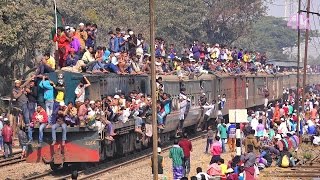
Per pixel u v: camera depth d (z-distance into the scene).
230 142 45.62
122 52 41.34
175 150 31.80
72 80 34.81
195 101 53.66
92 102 34.53
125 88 40.47
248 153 31.78
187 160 34.00
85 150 34.31
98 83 36.22
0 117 44.75
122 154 40.38
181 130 50.22
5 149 41.56
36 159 34.47
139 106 40.88
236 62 69.06
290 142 44.97
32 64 66.38
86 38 38.84
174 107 47.75
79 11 93.75
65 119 33.94
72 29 37.41
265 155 40.75
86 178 33.09
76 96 34.62
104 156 36.75
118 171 36.41
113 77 38.31
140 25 107.81
